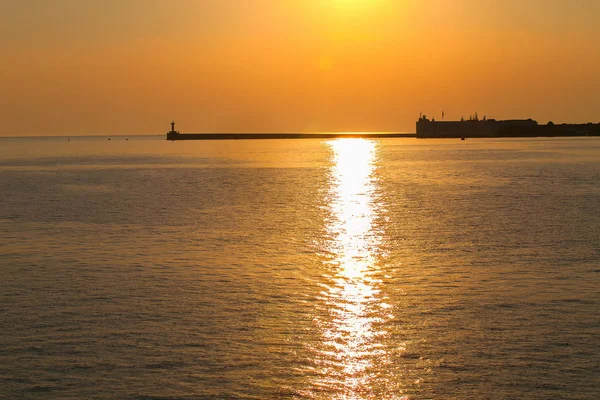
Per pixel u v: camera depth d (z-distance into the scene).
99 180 93.31
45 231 44.31
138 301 26.14
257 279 29.72
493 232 42.41
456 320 23.55
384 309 24.94
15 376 18.94
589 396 17.56
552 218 48.56
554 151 188.88
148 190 76.31
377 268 31.89
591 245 37.25
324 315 24.28
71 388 18.20
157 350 20.81
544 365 19.48
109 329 22.75
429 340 21.62
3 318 24.00
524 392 17.84
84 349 20.91
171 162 149.75
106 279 29.81
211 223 47.75
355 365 19.73
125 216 52.12
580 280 28.94
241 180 92.56
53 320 23.72
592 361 19.67
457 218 49.47
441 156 169.00
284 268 32.03
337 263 33.12
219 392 18.03
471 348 20.86
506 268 31.58
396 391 18.08
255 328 22.88
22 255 35.56
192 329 22.75
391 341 21.58
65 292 27.53
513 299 26.05
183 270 31.59
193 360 20.08
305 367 19.61
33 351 20.75
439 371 19.23
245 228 45.12
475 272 30.81
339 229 44.50
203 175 103.75
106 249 37.31
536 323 23.05
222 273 30.92
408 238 40.56
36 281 29.48
